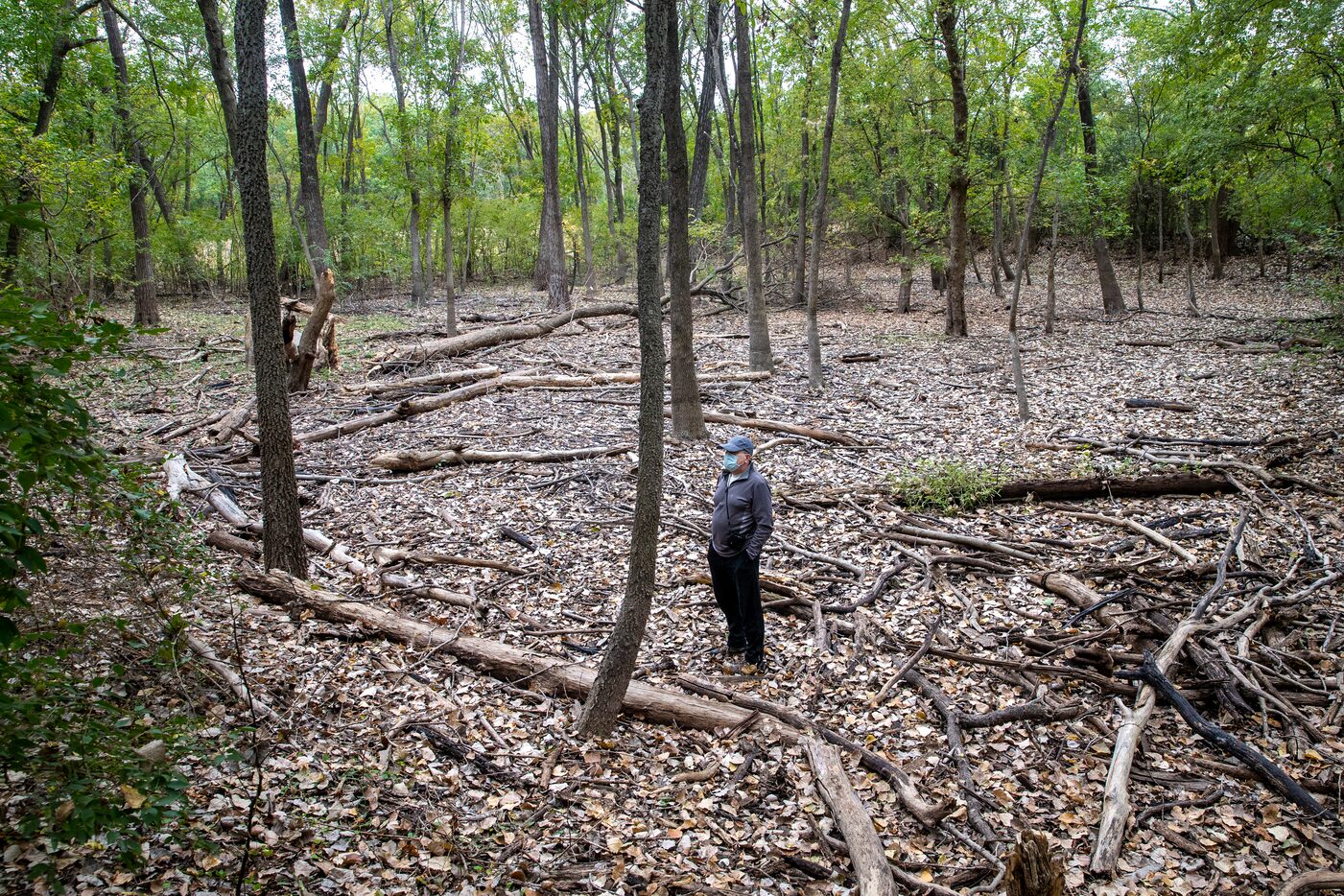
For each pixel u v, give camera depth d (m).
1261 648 5.39
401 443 10.58
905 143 20.66
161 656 3.67
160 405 12.38
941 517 7.93
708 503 8.32
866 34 16.36
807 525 7.85
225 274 30.38
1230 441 9.50
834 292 28.23
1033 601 6.29
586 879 3.73
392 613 5.99
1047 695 5.12
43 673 2.53
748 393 13.22
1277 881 3.71
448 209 18.64
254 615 5.80
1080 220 21.12
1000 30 16.55
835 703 5.23
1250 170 15.96
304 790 4.08
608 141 47.97
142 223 20.62
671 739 4.88
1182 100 17.92
